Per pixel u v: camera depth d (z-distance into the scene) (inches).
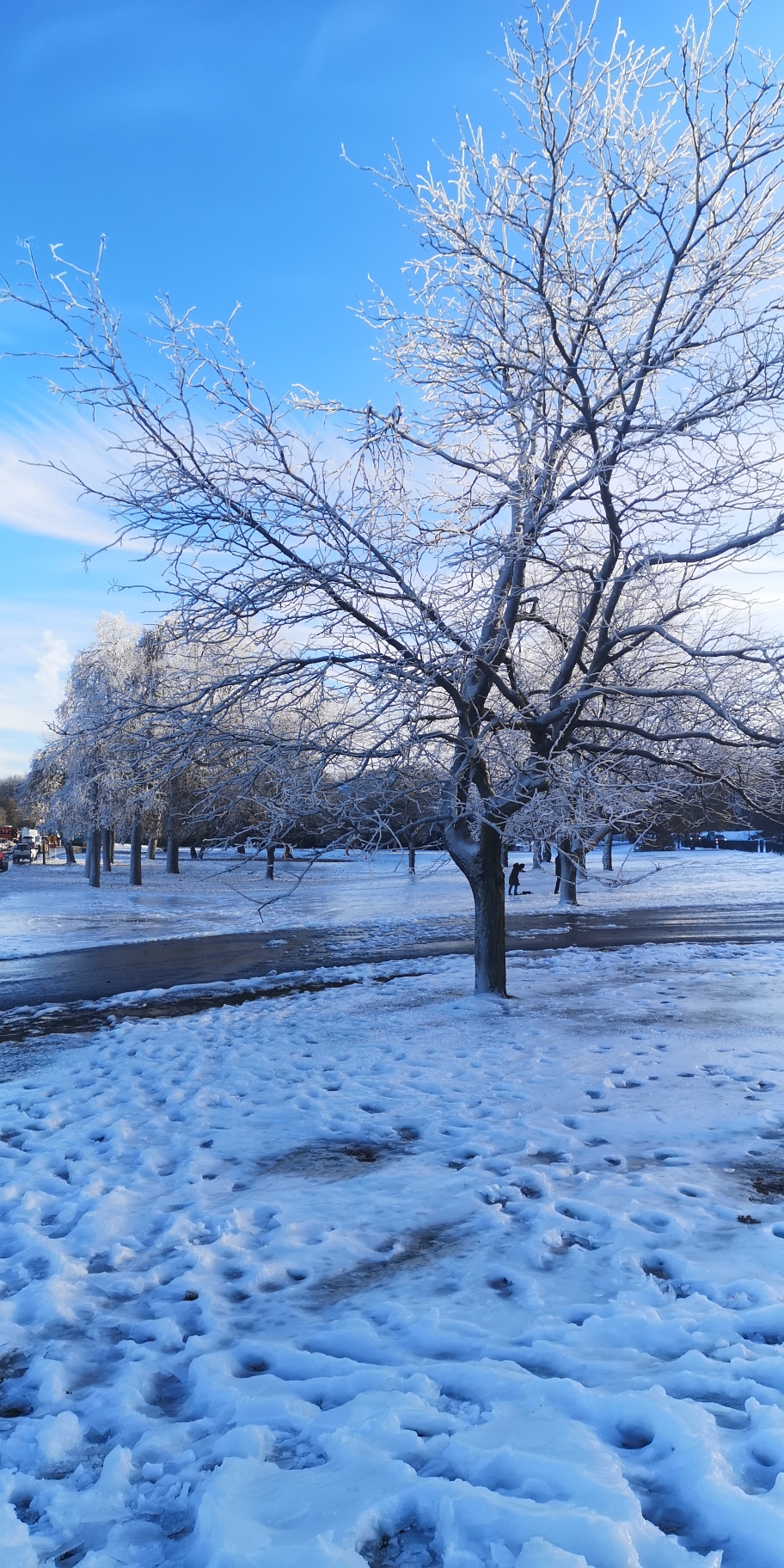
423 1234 197.9
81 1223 206.4
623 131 381.4
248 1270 179.2
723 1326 147.6
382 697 382.3
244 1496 106.3
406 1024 430.6
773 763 482.9
